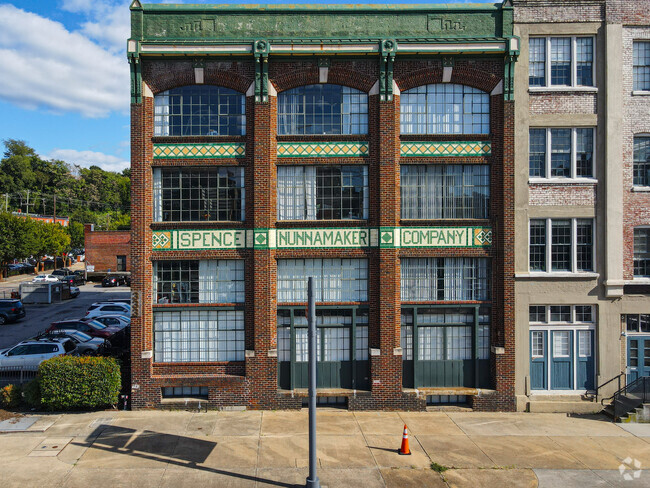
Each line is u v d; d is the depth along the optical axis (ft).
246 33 53.11
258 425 48.47
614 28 53.67
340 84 54.19
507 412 53.62
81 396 50.67
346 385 54.44
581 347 55.26
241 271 54.54
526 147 54.03
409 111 55.01
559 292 54.19
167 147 53.83
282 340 54.49
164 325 54.19
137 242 52.75
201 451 42.16
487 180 54.95
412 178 54.95
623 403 51.67
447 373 54.85
